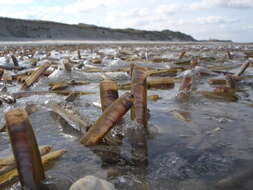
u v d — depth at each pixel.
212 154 2.64
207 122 3.68
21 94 5.48
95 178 1.86
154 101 5.04
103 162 2.52
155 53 21.80
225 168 2.35
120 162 2.51
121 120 3.15
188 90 5.33
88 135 2.79
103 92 3.07
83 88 6.75
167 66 11.13
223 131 3.31
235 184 2.07
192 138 3.08
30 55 19.22
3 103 4.78
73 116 3.46
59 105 4.07
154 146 2.84
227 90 5.52
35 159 1.97
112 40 106.00
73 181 2.18
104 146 2.77
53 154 2.62
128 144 2.87
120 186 2.12
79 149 2.77
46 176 2.21
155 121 3.73
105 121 2.68
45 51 25.62
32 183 1.93
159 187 2.10
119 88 6.47
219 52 23.09
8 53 22.03
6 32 77.38
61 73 7.87
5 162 2.39
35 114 4.08
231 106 4.59
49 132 3.35
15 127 1.90
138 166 2.44
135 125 3.04
